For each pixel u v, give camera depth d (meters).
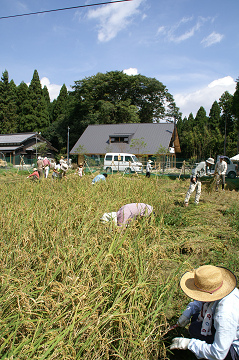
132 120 49.66
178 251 5.05
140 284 2.89
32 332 2.42
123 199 6.87
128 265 3.25
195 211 8.15
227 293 2.39
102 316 2.52
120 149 39.88
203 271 2.46
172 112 58.31
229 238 5.89
